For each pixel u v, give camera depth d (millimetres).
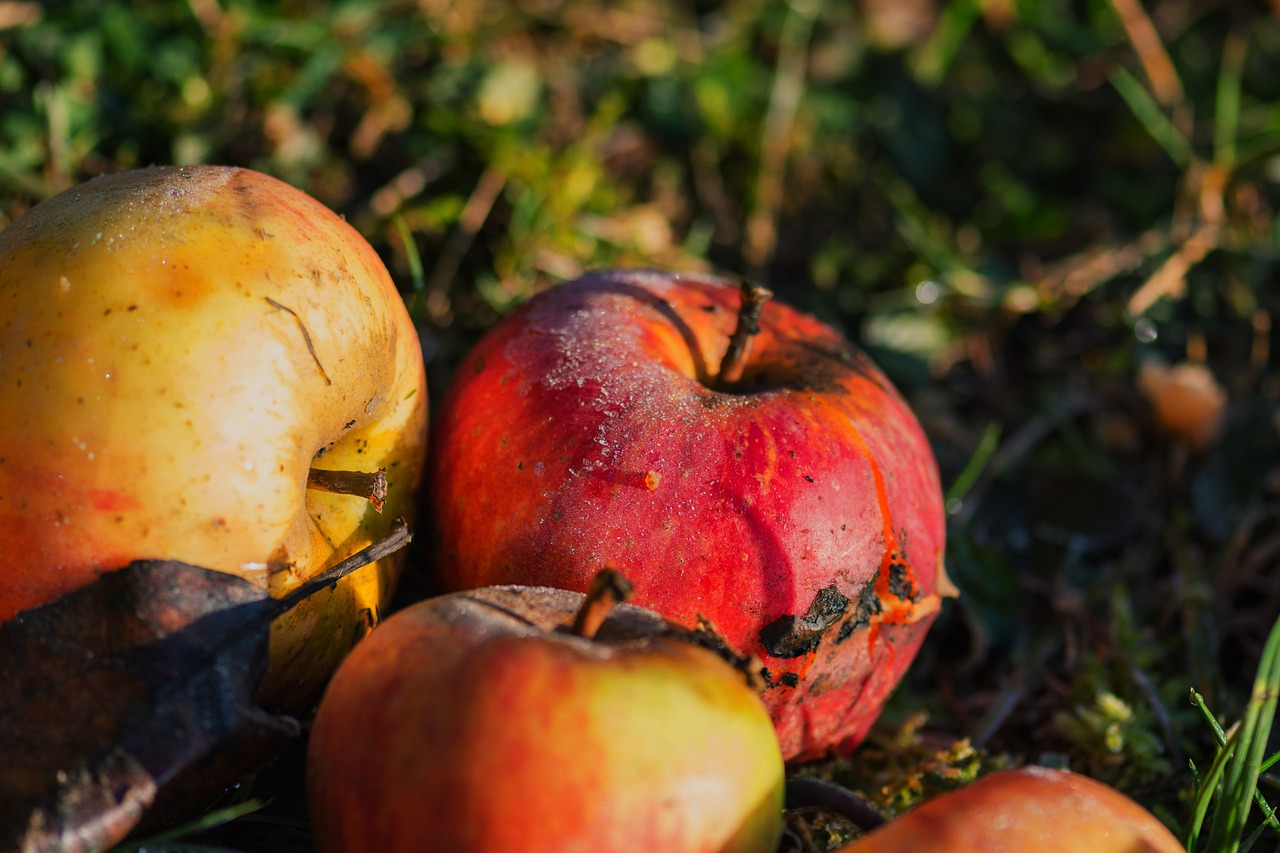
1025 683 423
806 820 372
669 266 490
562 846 323
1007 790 335
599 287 390
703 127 538
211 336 342
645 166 530
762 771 333
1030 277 522
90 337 339
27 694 337
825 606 363
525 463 365
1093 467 468
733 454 361
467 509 372
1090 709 407
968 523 449
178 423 339
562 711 324
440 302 460
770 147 537
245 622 341
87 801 331
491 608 343
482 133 481
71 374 338
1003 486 465
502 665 327
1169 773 399
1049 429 479
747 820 330
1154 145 569
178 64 471
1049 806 333
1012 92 609
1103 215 555
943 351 500
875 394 382
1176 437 467
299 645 356
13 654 339
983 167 584
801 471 362
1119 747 398
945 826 330
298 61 481
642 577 359
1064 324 510
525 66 515
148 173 362
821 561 361
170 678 335
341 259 359
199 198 353
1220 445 465
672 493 360
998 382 493
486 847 323
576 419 364
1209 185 522
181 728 334
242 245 349
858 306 509
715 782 328
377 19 499
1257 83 604
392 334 367
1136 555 451
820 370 381
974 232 558
